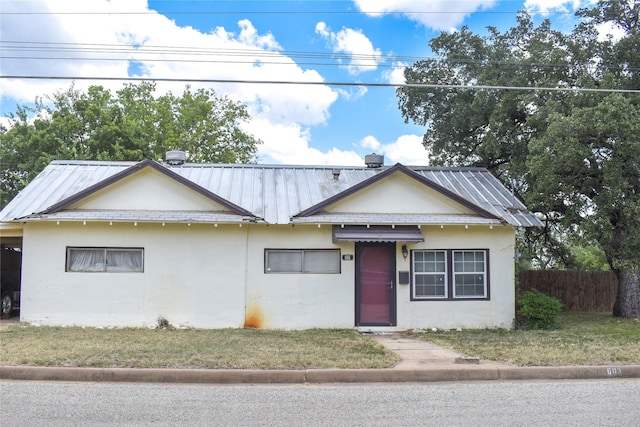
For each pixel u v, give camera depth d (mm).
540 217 20750
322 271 14648
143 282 14148
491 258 14969
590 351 10422
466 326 14766
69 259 14109
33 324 13883
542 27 20422
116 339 11477
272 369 8750
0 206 30047
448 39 22125
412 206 15078
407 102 23125
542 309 14617
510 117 19688
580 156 14523
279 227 14516
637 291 17688
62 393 7621
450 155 23203
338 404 7152
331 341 11703
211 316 14250
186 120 35875
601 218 15031
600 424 6270
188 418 6430
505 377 8891
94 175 16391
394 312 14578
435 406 7066
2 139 30562
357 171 17969
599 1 18156
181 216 13945
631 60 17547
